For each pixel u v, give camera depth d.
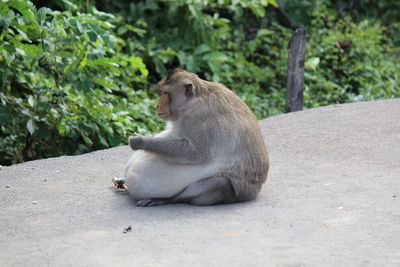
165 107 8.84
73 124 13.79
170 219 8.25
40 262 6.92
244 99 19.42
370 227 7.76
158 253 7.06
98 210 8.73
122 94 17.52
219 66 20.30
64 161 11.23
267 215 8.30
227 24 22.72
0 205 9.06
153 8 21.00
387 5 29.05
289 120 14.10
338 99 20.03
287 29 23.73
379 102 15.41
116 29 20.12
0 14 12.70
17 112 13.55
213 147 8.71
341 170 10.41
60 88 13.66
